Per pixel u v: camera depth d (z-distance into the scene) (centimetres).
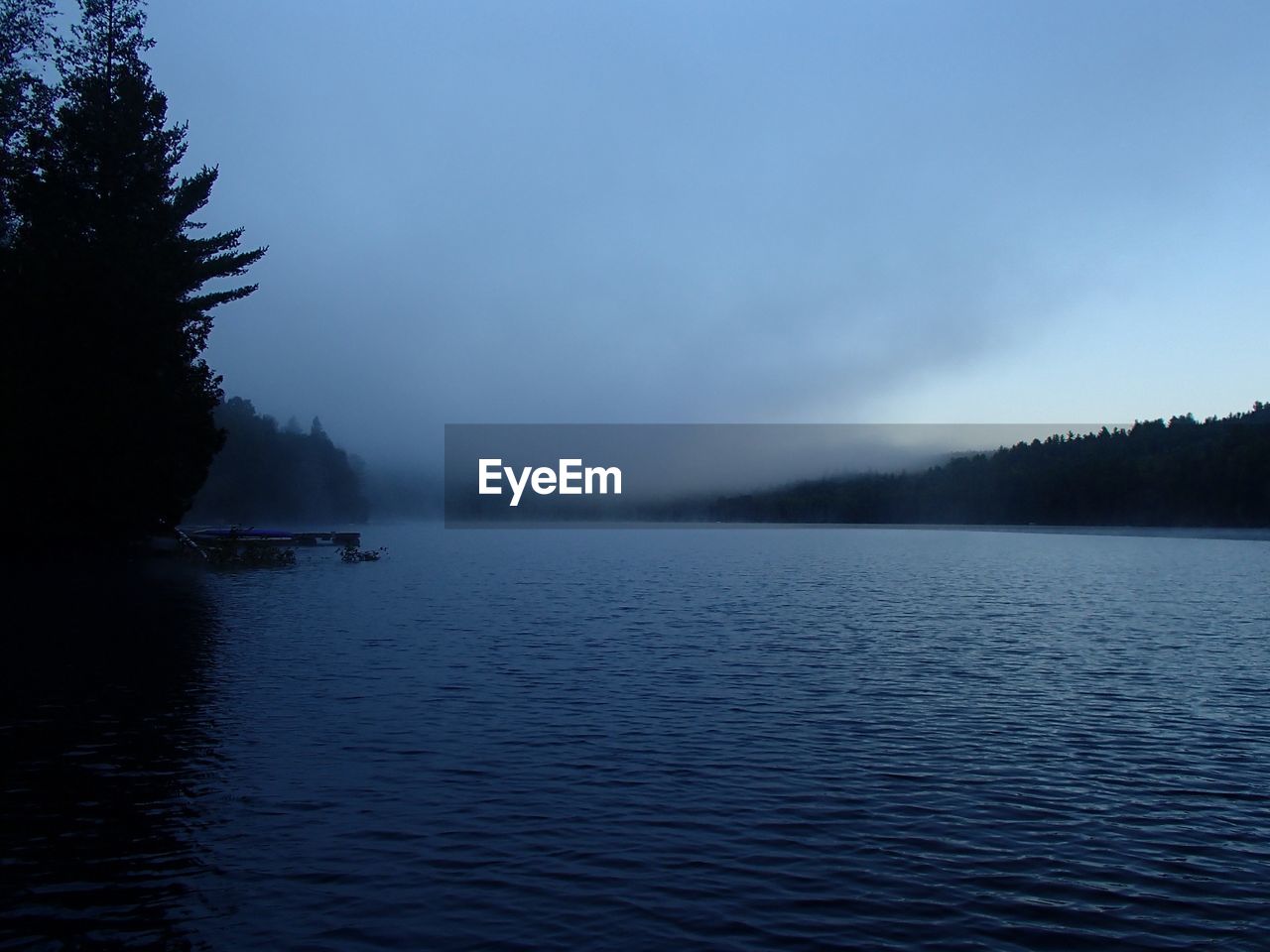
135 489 3984
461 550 6750
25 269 3603
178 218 4762
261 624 2392
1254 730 1342
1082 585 3791
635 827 927
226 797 997
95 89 4219
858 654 1978
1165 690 1612
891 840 904
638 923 719
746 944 689
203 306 4969
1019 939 708
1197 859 870
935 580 4056
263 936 690
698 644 2120
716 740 1264
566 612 2762
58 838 877
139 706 1421
